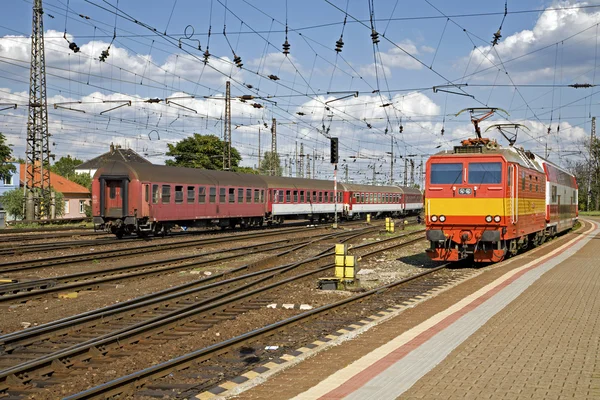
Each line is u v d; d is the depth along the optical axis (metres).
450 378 7.29
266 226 45.22
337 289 15.95
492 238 19.02
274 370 8.19
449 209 19.61
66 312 12.88
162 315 11.88
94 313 12.14
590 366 7.78
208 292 15.46
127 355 9.35
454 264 21.80
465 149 19.97
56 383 8.02
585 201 100.31
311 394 6.82
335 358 8.73
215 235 34.22
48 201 45.47
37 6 41.28
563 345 8.91
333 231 39.62
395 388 6.93
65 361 8.79
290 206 45.34
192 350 9.70
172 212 32.19
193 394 7.48
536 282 15.46
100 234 34.09
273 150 54.19
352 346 9.42
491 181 19.17
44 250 24.25
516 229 20.16
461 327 10.20
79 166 112.19
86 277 17.48
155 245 25.88
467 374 7.45
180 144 73.81
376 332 10.38
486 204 19.17
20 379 7.97
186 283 16.23
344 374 7.58
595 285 14.91
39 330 10.28
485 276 17.06
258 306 13.66
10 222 41.03
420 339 9.36
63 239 31.00
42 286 15.86
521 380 7.18
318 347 9.45
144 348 9.80
